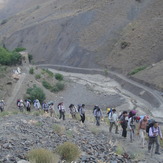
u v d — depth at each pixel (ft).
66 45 324.60
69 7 409.69
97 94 194.18
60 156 34.88
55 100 185.57
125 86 203.51
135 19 295.89
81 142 47.14
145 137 61.00
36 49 357.82
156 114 143.13
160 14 269.44
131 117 58.08
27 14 523.29
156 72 195.93
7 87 176.96
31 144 39.27
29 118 64.23
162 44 234.79
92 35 310.65
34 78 209.15
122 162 41.32
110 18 316.81
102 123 81.82
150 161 45.83
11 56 241.96
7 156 31.58
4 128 48.14
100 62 271.90
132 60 241.55
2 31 502.38
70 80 245.45
